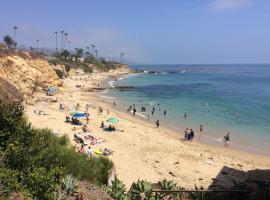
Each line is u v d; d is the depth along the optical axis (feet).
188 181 88.43
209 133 155.53
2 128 43.32
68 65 480.23
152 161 103.71
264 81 493.36
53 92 237.45
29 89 220.64
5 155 38.75
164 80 508.53
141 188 46.78
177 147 123.95
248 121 183.83
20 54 245.24
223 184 86.17
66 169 43.86
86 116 154.71
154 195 46.70
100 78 483.51
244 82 473.26
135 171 91.86
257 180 66.23
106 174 54.65
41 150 42.63
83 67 556.51
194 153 117.29
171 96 291.99
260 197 49.37
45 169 38.40
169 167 99.25
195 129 163.12
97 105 219.20
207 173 96.27
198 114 203.21
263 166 108.06
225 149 128.67
